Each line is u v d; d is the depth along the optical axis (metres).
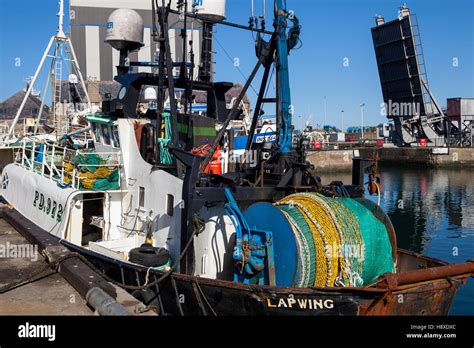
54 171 11.66
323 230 6.58
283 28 8.59
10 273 7.32
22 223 10.23
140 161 9.02
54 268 7.32
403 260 8.45
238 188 7.77
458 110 55.41
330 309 6.10
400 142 54.12
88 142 13.88
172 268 7.05
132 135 9.30
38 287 6.62
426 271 6.27
